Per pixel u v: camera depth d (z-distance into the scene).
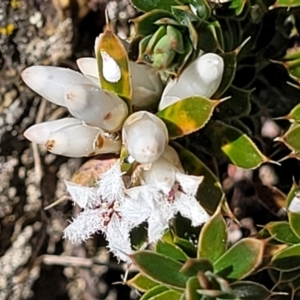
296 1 0.05
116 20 0.05
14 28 0.05
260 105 0.05
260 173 0.05
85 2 0.05
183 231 0.05
